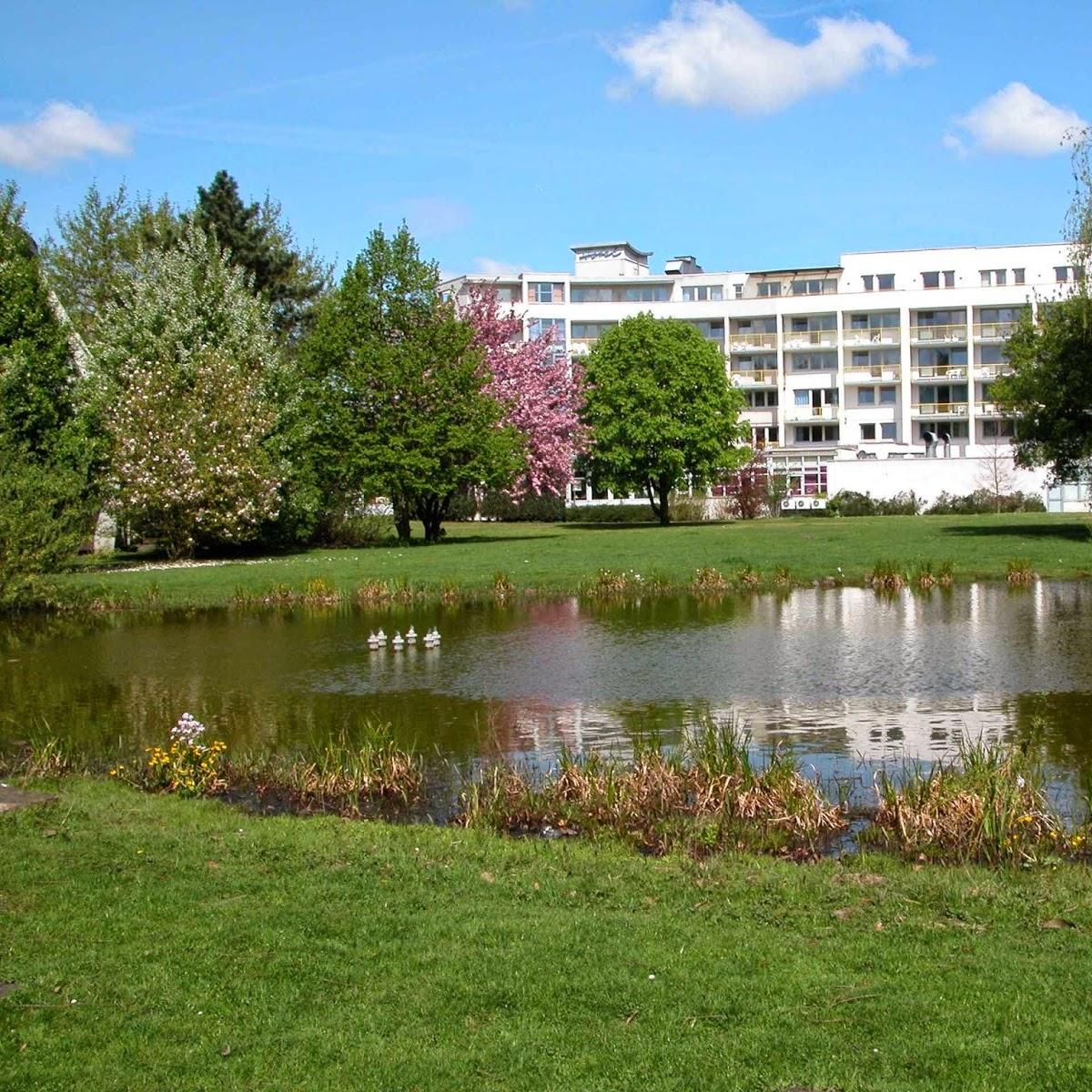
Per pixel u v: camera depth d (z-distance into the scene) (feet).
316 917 22.20
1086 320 113.19
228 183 196.24
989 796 29.63
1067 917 22.16
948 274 302.45
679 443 210.79
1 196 126.21
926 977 19.13
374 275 141.38
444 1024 17.58
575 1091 15.52
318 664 60.08
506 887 24.29
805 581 91.86
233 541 121.90
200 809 31.86
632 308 304.09
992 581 90.38
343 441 138.41
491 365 172.65
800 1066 16.12
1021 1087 15.44
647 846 29.30
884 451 272.51
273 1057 16.58
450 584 90.38
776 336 296.10
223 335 136.36
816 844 29.63
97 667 60.75
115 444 117.29
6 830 28.48
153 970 19.61
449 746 41.34
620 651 61.77
